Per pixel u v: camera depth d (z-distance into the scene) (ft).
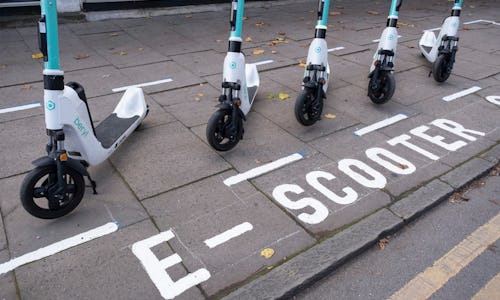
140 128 14.60
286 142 14.02
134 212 10.52
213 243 9.66
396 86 19.07
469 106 17.25
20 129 14.26
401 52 23.95
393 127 15.30
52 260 9.05
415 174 12.52
